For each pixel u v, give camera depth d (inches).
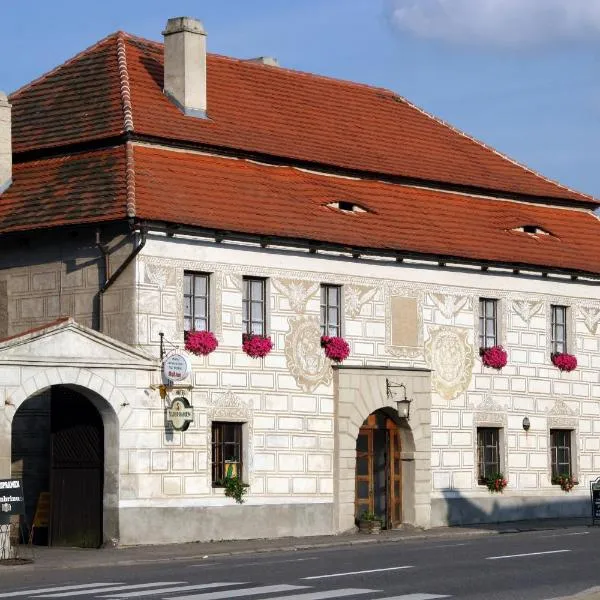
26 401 1712.6
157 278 1637.6
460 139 2226.9
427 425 1904.5
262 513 1721.2
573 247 2121.1
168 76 1872.5
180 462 1642.5
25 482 1704.0
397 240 1875.0
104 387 1572.3
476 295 1978.3
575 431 2097.7
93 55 1931.6
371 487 1862.7
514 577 1170.0
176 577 1211.9
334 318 1819.6
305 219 1792.6
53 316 1690.5
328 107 2097.7
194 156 1790.1
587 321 2122.3
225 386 1694.1
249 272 1723.7
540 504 2042.3
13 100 1902.1
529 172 2226.9
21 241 1718.8
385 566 1274.6
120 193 1651.1
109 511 1589.6
